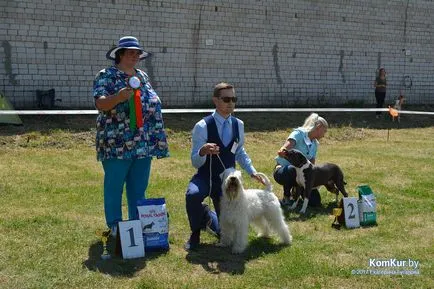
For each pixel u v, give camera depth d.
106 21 15.48
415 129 18.41
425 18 22.80
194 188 5.31
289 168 7.11
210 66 17.58
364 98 21.58
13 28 14.18
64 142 12.27
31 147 11.71
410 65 22.72
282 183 7.24
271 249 5.40
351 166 10.52
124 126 5.27
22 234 5.60
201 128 5.42
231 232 5.37
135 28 16.02
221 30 17.67
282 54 19.19
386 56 21.98
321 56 20.20
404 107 22.09
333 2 20.22
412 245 5.57
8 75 14.22
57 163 10.08
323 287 4.43
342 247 5.48
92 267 4.75
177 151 12.32
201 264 4.92
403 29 22.27
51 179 8.55
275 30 18.91
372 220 6.39
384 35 21.80
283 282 4.50
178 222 6.25
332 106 20.28
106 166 5.45
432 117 20.70
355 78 21.23
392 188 8.45
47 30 14.62
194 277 4.58
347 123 17.88
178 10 16.73
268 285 4.44
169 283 4.42
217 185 5.49
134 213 5.69
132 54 5.31
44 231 5.73
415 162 11.28
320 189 8.25
